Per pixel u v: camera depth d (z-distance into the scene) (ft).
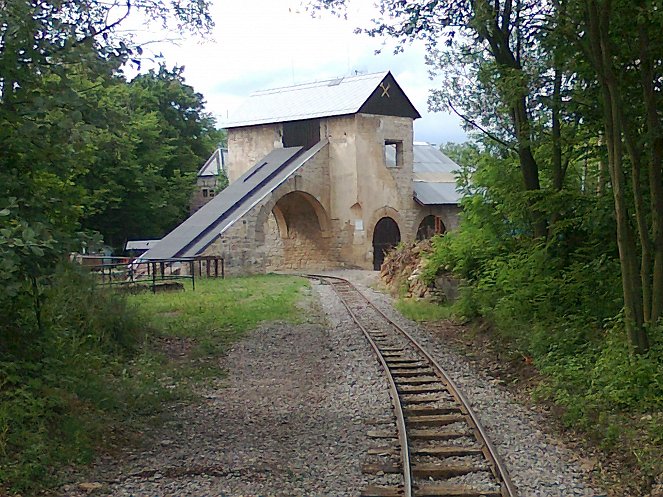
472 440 30.07
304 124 156.46
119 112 34.22
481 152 65.31
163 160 177.37
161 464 27.76
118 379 40.04
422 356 49.42
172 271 117.91
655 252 38.91
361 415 34.58
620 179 37.42
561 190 54.24
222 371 46.16
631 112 42.80
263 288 98.94
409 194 156.97
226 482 25.70
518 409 35.58
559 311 49.78
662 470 24.98
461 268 66.85
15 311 33.53
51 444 27.81
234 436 31.65
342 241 150.00
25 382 30.91
